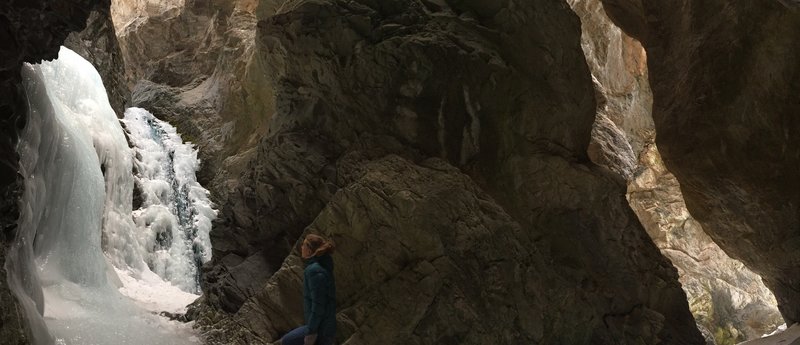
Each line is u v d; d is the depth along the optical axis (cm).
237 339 752
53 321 657
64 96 1041
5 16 516
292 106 901
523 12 910
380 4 882
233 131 1396
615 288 884
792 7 841
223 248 901
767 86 888
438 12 908
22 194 619
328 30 849
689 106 996
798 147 886
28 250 650
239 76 1419
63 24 553
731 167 965
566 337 802
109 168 1075
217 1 1681
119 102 1369
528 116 895
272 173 878
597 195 899
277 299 764
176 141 1428
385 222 761
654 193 1639
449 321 726
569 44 931
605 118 1470
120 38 1789
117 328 708
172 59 1667
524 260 789
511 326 757
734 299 1634
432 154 855
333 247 599
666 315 916
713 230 1081
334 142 871
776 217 961
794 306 1040
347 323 729
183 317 821
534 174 894
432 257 743
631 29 1188
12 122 590
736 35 914
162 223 1157
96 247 845
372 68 850
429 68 848
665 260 936
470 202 788
